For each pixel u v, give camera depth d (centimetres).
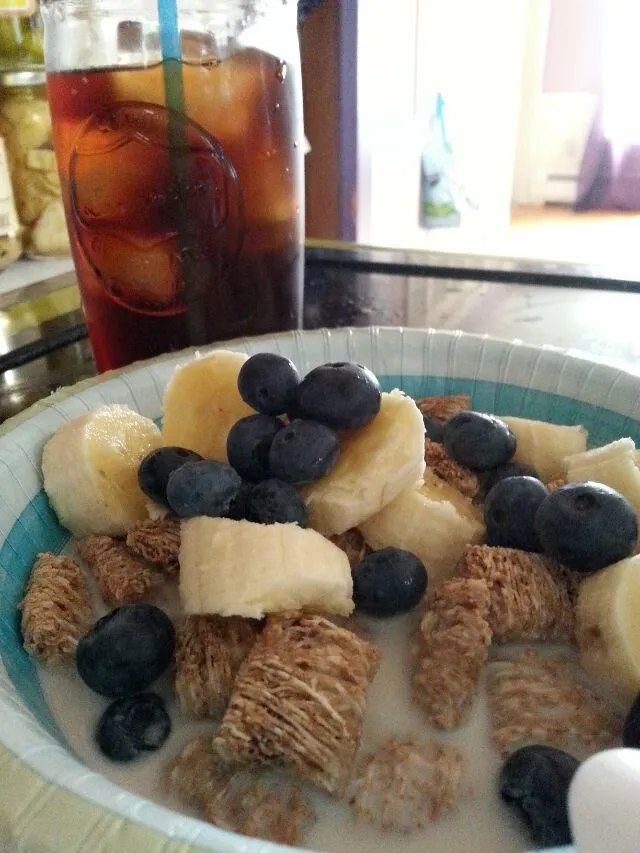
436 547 13
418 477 13
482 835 9
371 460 13
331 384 13
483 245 44
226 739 10
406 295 24
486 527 13
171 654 11
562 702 11
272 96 16
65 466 14
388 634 12
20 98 23
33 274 24
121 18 16
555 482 15
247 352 17
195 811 10
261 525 12
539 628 12
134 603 12
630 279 24
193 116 16
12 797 8
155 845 7
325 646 10
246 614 11
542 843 9
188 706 11
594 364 17
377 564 12
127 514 14
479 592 11
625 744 10
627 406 16
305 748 10
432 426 16
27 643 12
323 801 10
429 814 10
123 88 15
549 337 21
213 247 17
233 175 16
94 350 19
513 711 11
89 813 8
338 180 36
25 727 9
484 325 21
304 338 18
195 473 12
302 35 32
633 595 11
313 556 11
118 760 10
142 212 16
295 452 12
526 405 18
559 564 12
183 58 15
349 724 10
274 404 13
